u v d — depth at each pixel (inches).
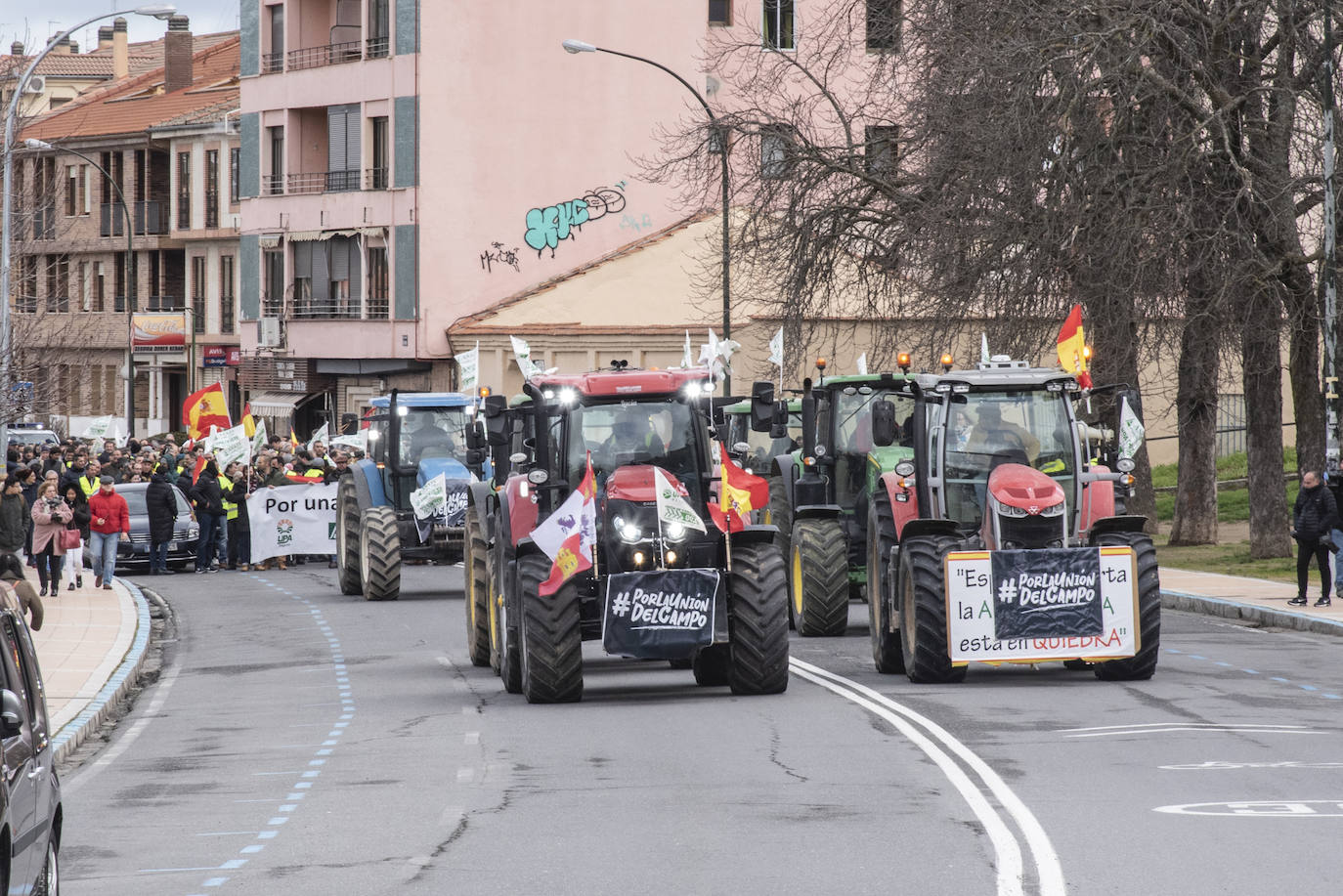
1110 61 2527.1
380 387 4884.4
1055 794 976.3
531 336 4498.0
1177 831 873.5
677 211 4778.5
